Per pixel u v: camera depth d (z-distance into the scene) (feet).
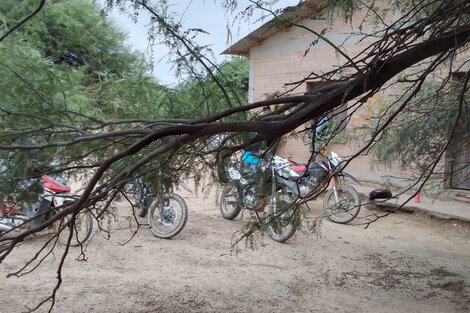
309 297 12.32
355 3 6.99
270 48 31.12
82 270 13.28
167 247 15.97
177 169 6.94
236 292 12.32
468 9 5.69
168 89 6.50
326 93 6.29
